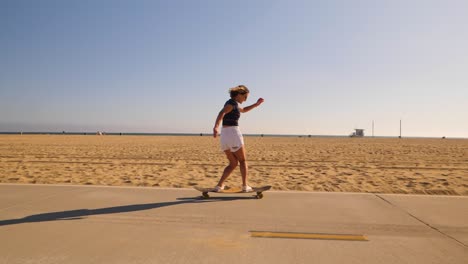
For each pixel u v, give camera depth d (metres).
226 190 4.52
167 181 7.50
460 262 2.43
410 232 3.11
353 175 8.70
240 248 2.68
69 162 12.05
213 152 17.72
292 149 21.47
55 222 3.37
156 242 2.81
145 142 32.75
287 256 2.53
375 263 2.41
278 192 4.99
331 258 2.49
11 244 2.74
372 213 3.76
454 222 3.42
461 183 7.30
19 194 4.70
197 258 2.48
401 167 10.84
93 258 2.46
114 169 9.87
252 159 13.70
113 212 3.76
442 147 25.59
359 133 82.75
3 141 32.50
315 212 3.80
